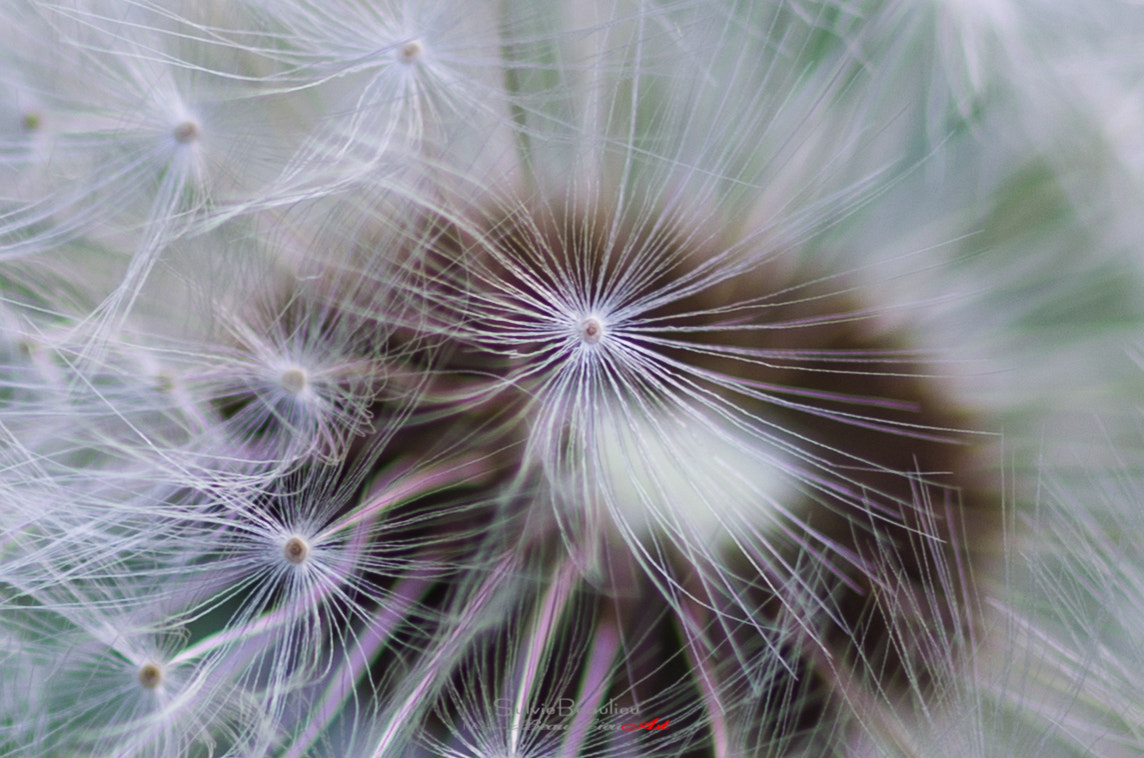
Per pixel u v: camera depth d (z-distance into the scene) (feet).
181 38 0.17
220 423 0.17
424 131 0.17
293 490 0.17
